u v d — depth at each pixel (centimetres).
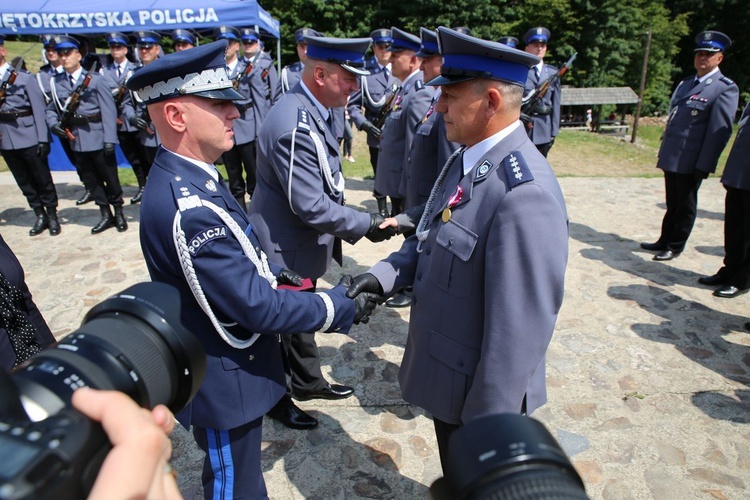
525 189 136
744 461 243
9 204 664
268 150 235
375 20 2164
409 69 431
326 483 233
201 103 147
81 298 409
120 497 45
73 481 48
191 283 145
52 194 548
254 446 177
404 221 248
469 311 155
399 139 442
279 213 250
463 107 152
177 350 88
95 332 80
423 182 353
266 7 2134
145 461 49
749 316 377
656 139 1650
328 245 274
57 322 373
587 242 528
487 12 1994
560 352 333
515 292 137
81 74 532
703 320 372
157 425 55
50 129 538
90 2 746
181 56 142
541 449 58
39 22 715
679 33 2236
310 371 275
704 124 439
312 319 164
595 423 269
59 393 64
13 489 43
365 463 245
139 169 670
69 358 71
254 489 181
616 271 458
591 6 1928
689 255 495
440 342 162
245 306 147
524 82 151
